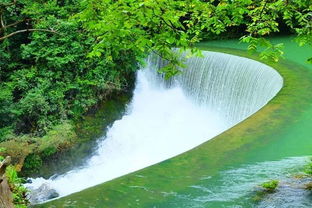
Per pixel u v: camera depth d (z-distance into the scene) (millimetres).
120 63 17156
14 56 16875
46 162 13633
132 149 14555
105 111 16688
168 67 5105
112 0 4742
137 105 17781
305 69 14172
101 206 6180
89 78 16312
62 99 15750
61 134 14297
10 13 14852
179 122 16312
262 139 8508
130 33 4824
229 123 15406
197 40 6387
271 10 5406
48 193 11344
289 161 7516
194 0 5273
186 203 6215
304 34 5195
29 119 15086
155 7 4375
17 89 16047
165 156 13938
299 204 6008
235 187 6625
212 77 16547
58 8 15898
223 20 5898
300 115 9820
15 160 13109
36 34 15523
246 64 15125
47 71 16078
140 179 7027
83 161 13891
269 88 13188
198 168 7387
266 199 6219
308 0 5270
